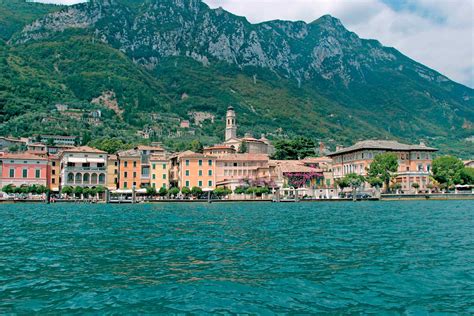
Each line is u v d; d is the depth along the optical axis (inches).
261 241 1689.2
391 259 1285.7
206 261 1272.1
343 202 5693.9
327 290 950.4
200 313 806.5
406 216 2952.8
